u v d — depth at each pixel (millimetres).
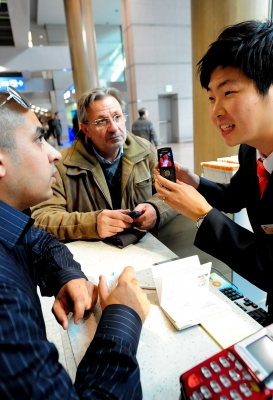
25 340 316
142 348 490
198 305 572
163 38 8766
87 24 6426
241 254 597
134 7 8242
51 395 303
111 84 10656
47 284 688
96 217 957
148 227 997
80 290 605
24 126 462
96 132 1125
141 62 8781
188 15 8781
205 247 648
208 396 355
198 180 972
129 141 1284
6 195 488
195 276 582
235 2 1873
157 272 597
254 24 531
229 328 518
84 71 6605
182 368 448
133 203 1248
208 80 590
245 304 874
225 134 611
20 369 296
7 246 450
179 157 6238
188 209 665
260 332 437
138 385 389
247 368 384
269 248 583
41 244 750
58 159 560
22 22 5805
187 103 9695
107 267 788
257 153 741
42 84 11875
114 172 1266
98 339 426
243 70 514
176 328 526
